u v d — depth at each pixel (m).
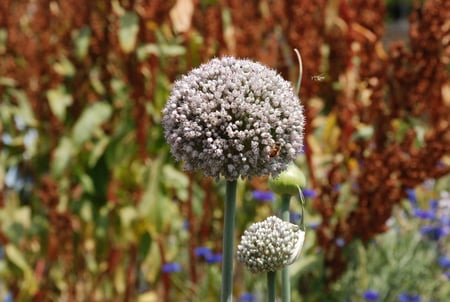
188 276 6.55
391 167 5.57
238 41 5.98
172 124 2.54
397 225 6.37
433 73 5.64
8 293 6.47
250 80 2.50
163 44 5.94
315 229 5.74
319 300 5.77
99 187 6.28
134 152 6.04
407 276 6.13
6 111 6.59
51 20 6.43
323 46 6.11
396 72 5.69
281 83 2.55
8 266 6.28
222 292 2.53
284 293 3.04
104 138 6.11
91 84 6.27
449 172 5.57
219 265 6.20
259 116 2.47
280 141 2.53
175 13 5.69
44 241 6.40
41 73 6.40
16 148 6.68
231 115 2.48
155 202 5.90
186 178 6.05
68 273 6.36
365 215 5.68
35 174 6.63
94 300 6.23
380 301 6.01
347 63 6.03
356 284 5.93
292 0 5.93
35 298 6.39
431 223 6.47
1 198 6.52
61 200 6.23
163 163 5.96
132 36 5.77
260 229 2.64
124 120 6.06
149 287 6.47
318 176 6.07
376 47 5.99
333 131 6.00
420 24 5.62
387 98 5.90
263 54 5.91
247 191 6.15
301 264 5.50
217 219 6.33
